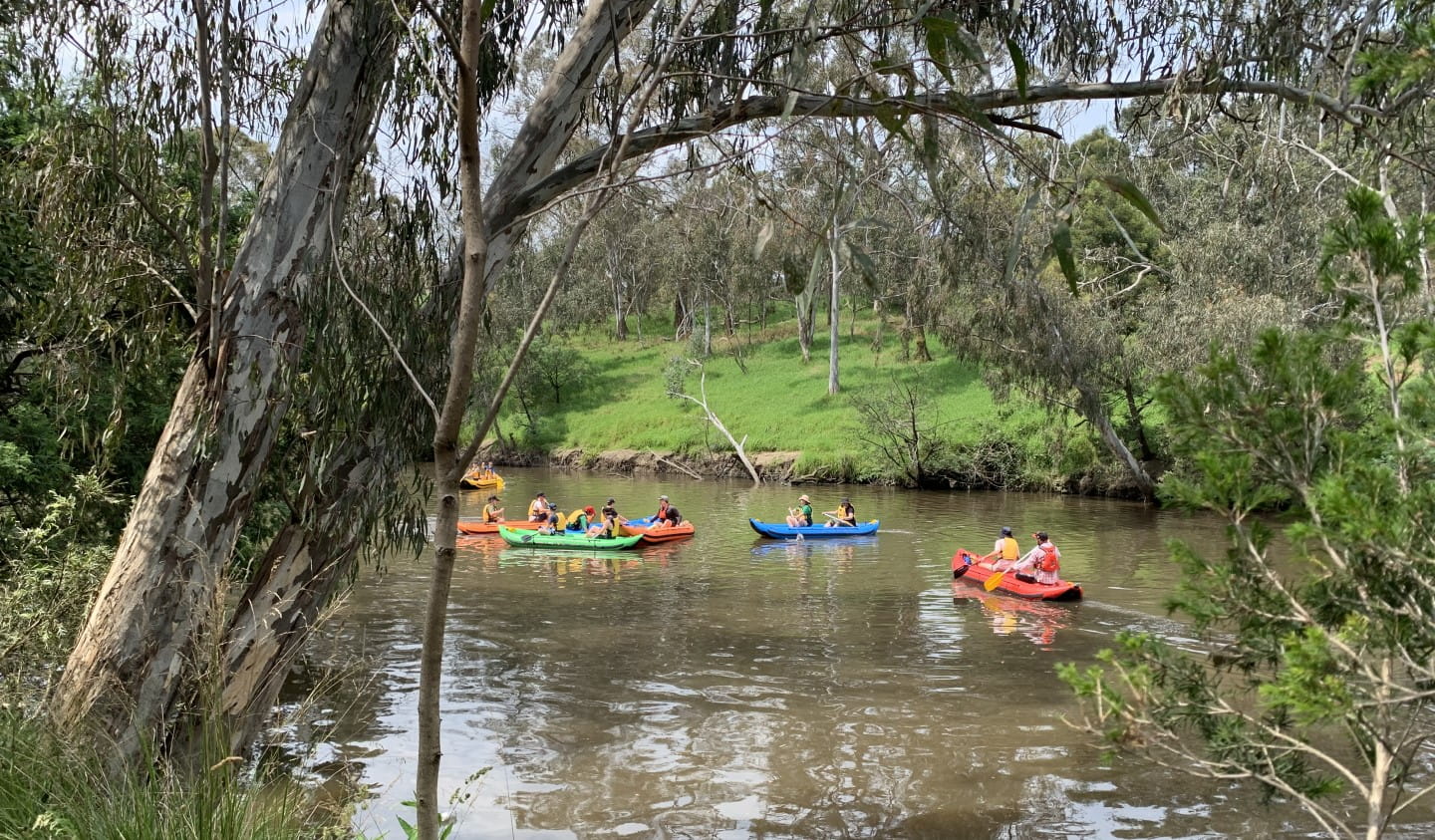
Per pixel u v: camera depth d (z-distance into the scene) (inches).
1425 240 121.6
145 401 367.9
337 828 194.4
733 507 1123.9
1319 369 123.5
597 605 563.8
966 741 334.6
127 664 213.0
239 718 230.5
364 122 239.8
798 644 471.8
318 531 240.2
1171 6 285.9
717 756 319.9
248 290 230.5
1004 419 1322.6
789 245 127.3
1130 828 265.3
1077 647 464.8
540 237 1175.0
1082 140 822.5
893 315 2036.2
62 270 258.2
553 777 300.5
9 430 341.7
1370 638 113.1
